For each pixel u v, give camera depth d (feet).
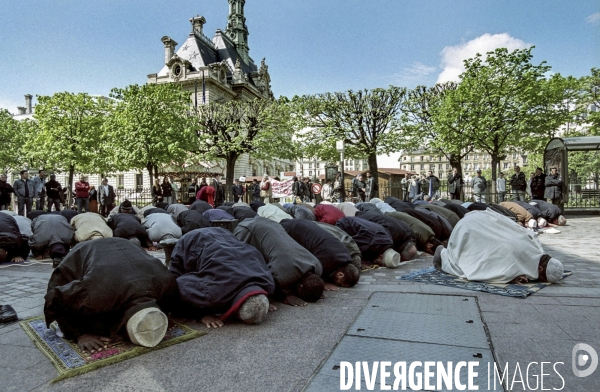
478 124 67.21
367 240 22.40
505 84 67.00
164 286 12.09
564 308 14.11
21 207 51.24
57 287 11.21
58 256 24.36
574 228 41.09
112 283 11.02
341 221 23.93
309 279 15.31
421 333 11.84
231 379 9.37
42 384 9.36
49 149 95.61
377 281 19.08
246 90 195.62
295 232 19.27
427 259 24.85
